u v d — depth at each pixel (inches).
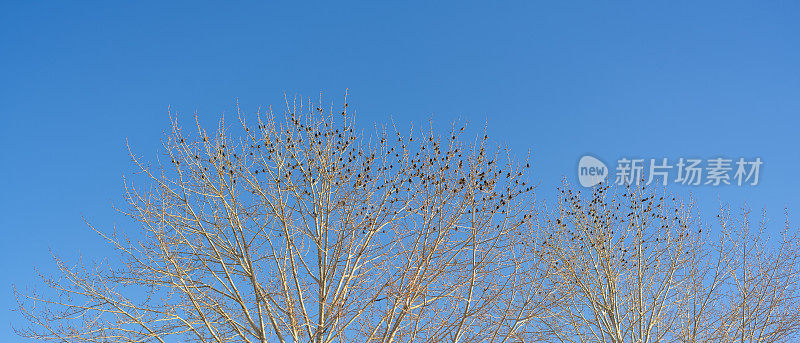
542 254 360.5
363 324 352.5
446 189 341.1
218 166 360.2
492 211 337.7
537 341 379.9
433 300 330.6
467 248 333.7
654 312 451.8
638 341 440.8
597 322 455.5
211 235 358.9
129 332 331.0
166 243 344.8
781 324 426.9
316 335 329.1
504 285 333.1
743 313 428.1
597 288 467.2
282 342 339.6
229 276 351.6
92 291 336.5
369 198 359.3
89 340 324.5
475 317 329.7
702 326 440.5
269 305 343.6
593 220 490.0
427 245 330.0
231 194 360.2
